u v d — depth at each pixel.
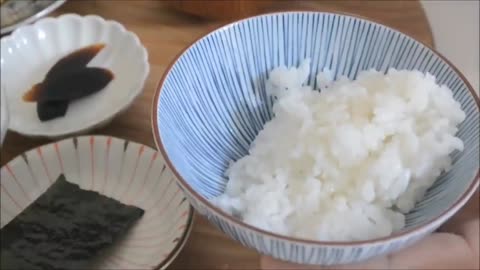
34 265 0.37
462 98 0.37
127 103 0.43
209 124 0.39
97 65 0.47
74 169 0.42
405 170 0.36
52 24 0.48
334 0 0.49
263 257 0.36
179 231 0.38
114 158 0.42
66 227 0.38
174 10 0.49
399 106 0.37
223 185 0.38
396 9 0.49
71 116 0.45
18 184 0.41
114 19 0.49
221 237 0.39
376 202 0.36
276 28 0.40
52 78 0.46
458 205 0.33
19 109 0.45
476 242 0.39
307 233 0.35
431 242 0.39
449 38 0.60
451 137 0.36
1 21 0.47
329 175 0.36
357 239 0.35
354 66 0.41
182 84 0.38
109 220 0.39
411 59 0.39
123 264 0.38
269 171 0.37
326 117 0.37
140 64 0.45
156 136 0.35
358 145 0.36
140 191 0.41
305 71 0.41
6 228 0.38
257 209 0.36
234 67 0.40
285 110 0.39
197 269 0.38
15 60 0.47
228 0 0.47
